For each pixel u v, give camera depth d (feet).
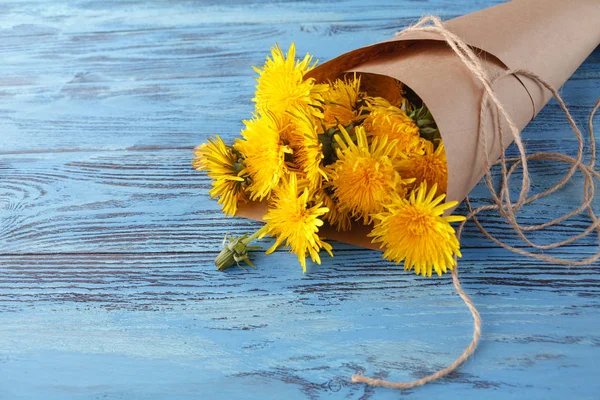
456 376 1.73
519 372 1.73
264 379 1.75
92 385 1.76
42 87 2.29
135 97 2.24
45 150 2.14
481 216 1.92
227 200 1.90
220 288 1.86
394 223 1.77
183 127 2.16
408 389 1.72
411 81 1.80
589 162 1.98
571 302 1.80
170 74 2.29
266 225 1.86
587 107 2.09
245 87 2.23
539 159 1.99
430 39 1.86
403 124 1.82
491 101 1.83
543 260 1.85
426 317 1.80
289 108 1.84
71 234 1.97
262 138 1.83
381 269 1.87
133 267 1.91
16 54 2.39
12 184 2.07
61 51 2.39
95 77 2.31
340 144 1.80
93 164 2.10
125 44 2.39
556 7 2.01
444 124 1.77
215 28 2.41
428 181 1.84
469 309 1.80
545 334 1.76
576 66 2.04
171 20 2.46
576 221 1.90
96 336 1.82
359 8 2.41
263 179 1.85
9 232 1.98
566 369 1.72
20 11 2.55
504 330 1.77
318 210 1.79
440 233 1.75
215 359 1.77
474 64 1.83
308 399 1.72
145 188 2.04
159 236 1.95
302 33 2.35
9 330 1.84
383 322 1.80
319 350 1.77
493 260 1.86
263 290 1.86
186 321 1.82
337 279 1.86
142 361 1.78
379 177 1.78
